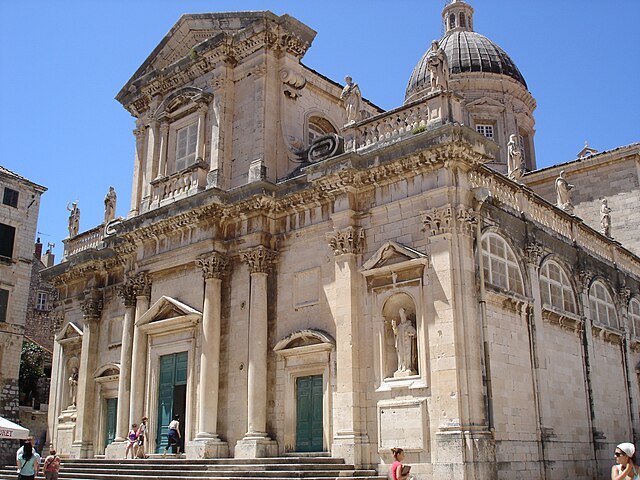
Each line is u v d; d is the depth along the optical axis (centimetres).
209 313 2583
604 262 2973
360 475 2039
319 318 2369
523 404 2177
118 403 2902
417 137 2170
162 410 2720
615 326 2936
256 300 2494
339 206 2358
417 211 2181
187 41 3073
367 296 2241
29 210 5019
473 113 4066
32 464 1934
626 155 3562
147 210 3008
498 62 4234
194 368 2603
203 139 2856
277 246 2573
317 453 2245
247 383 2455
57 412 3444
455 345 1983
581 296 2692
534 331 2316
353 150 2375
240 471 2041
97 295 3353
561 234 2714
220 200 2641
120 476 2198
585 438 2456
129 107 3300
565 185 2947
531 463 2125
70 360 3509
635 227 3509
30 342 5431
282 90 2794
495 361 2103
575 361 2542
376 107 3406
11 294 4775
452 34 4403
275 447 2362
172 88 3120
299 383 2392
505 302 2219
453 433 1916
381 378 2148
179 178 2900
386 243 2205
